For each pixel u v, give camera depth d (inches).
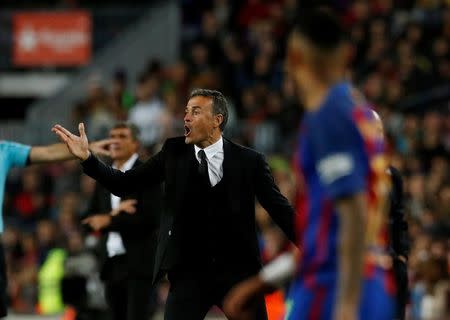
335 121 520.4
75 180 2391.7
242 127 2285.9
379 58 2346.2
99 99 2365.9
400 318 906.7
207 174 876.6
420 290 1615.4
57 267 2004.2
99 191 1162.6
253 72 2440.9
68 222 2064.5
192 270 876.6
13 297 2074.3
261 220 1844.2
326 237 537.3
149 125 2281.0
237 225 875.4
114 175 866.1
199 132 878.4
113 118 2335.1
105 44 2859.3
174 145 894.4
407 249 924.0
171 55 2765.7
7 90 2910.9
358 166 514.6
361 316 527.5
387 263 550.9
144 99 2308.1
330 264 537.0
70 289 1427.2
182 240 874.8
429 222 1796.3
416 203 1911.9
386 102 2212.1
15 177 2511.1
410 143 2124.8
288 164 2169.0
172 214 880.3
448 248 1679.4
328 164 516.7
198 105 882.8
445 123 2180.1
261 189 880.9
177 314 870.4
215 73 2413.9
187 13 2886.3
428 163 2107.5
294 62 544.7
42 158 938.1
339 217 521.3
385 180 539.5
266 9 2723.9
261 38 2532.0
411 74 2277.3
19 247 2151.8
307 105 542.9
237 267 876.6
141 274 1081.4
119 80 2436.0
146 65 2760.8
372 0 2561.5
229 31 2719.0
